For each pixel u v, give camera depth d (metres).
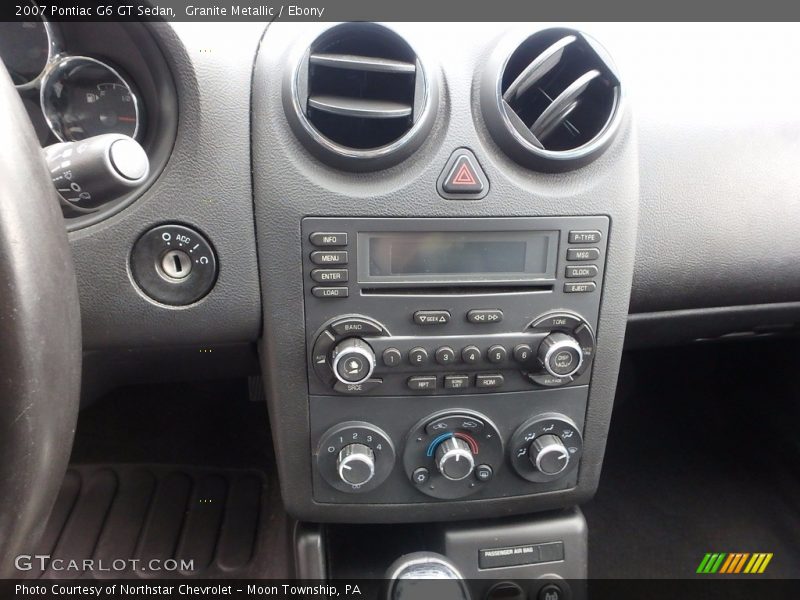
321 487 0.81
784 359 1.37
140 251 0.69
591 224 0.71
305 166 0.67
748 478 1.41
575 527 0.90
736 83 0.85
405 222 0.68
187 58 0.65
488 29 0.67
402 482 0.81
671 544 1.27
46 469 0.50
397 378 0.74
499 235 0.69
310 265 0.69
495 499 0.83
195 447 1.34
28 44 0.65
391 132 0.67
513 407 0.78
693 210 0.85
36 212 0.45
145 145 0.71
